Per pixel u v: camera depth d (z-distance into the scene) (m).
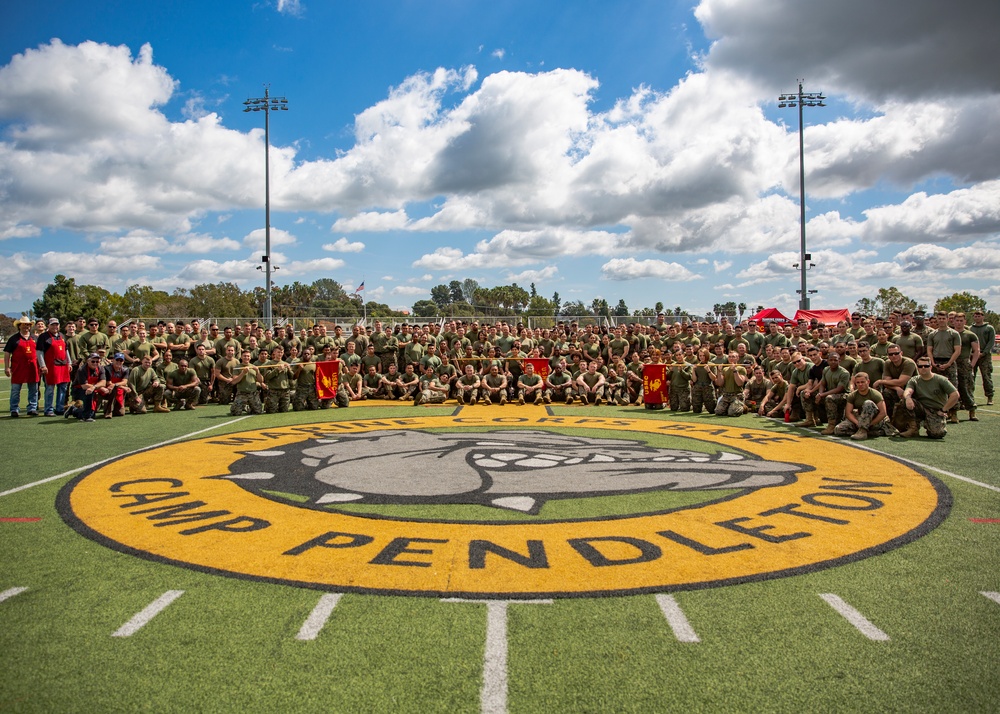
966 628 3.76
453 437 10.80
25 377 13.73
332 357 16.91
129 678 3.25
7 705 3.01
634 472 7.96
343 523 5.84
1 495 6.95
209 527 5.75
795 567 4.71
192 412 14.62
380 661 3.40
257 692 3.11
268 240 32.56
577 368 17.02
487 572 4.62
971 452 9.18
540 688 3.14
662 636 3.66
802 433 11.14
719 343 15.12
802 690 3.12
